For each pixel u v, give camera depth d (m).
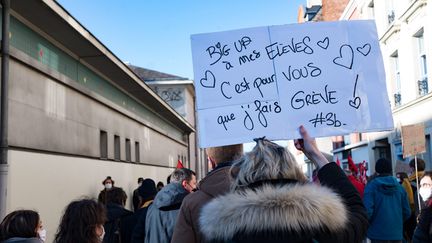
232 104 3.20
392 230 6.44
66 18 10.00
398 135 19.28
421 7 16.16
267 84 3.22
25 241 3.27
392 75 20.23
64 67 12.03
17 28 9.40
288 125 3.18
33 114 9.59
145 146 22.28
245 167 2.12
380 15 20.95
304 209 1.90
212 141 3.15
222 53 3.26
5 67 8.27
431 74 15.59
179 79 40.38
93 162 13.80
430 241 3.68
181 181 4.98
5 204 7.94
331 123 3.20
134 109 20.55
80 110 12.75
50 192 10.34
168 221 4.39
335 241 1.99
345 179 2.42
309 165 33.91
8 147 8.38
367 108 3.23
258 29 3.29
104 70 15.04
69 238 3.14
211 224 2.03
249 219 1.90
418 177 7.82
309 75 3.25
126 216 5.43
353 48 3.29
